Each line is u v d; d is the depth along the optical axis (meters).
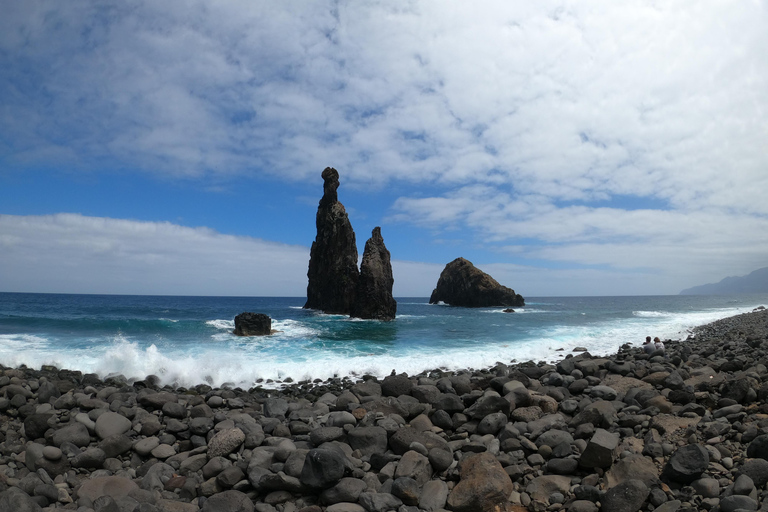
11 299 82.56
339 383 14.34
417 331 31.73
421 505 6.21
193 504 6.54
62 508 6.09
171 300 114.19
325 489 6.51
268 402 10.34
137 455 8.19
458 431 8.76
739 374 11.08
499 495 6.20
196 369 14.72
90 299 104.62
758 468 5.99
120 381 13.23
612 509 5.77
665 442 7.44
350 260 53.41
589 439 7.50
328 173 57.41
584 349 21.20
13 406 9.90
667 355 16.22
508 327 35.34
